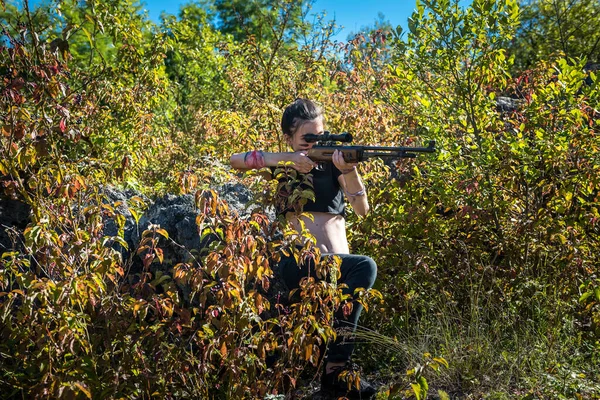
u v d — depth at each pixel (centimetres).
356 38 704
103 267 307
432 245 498
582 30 1814
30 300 291
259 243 325
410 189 504
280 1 818
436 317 447
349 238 500
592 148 481
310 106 380
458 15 511
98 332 345
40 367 300
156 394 315
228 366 320
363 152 340
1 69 357
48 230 315
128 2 664
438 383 387
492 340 425
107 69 628
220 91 1229
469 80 514
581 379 371
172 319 333
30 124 324
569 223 469
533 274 479
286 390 369
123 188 598
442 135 530
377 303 453
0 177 428
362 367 410
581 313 438
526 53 1853
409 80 547
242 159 362
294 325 327
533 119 509
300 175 356
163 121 1074
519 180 495
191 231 419
